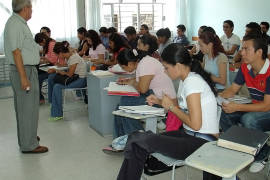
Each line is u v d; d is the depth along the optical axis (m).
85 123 3.98
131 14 8.12
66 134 3.59
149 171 1.82
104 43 6.30
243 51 2.29
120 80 3.21
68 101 5.11
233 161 1.35
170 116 2.18
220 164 1.33
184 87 1.80
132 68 3.13
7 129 3.83
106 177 2.58
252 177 2.46
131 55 3.08
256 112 2.34
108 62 4.84
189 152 1.72
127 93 2.87
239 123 2.56
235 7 7.08
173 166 1.71
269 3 6.27
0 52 6.41
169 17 8.39
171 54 1.79
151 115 2.20
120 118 2.90
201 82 1.78
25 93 2.90
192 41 8.09
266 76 2.26
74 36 7.19
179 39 7.19
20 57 2.71
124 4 8.00
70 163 2.84
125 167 1.68
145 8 8.22
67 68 4.57
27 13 2.77
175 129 2.14
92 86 3.56
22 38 2.71
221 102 2.27
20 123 2.99
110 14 7.89
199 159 1.37
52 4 6.85
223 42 5.65
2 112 4.58
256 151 1.42
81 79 4.18
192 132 1.85
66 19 7.04
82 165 2.80
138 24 8.23
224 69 2.92
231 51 5.43
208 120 1.81
